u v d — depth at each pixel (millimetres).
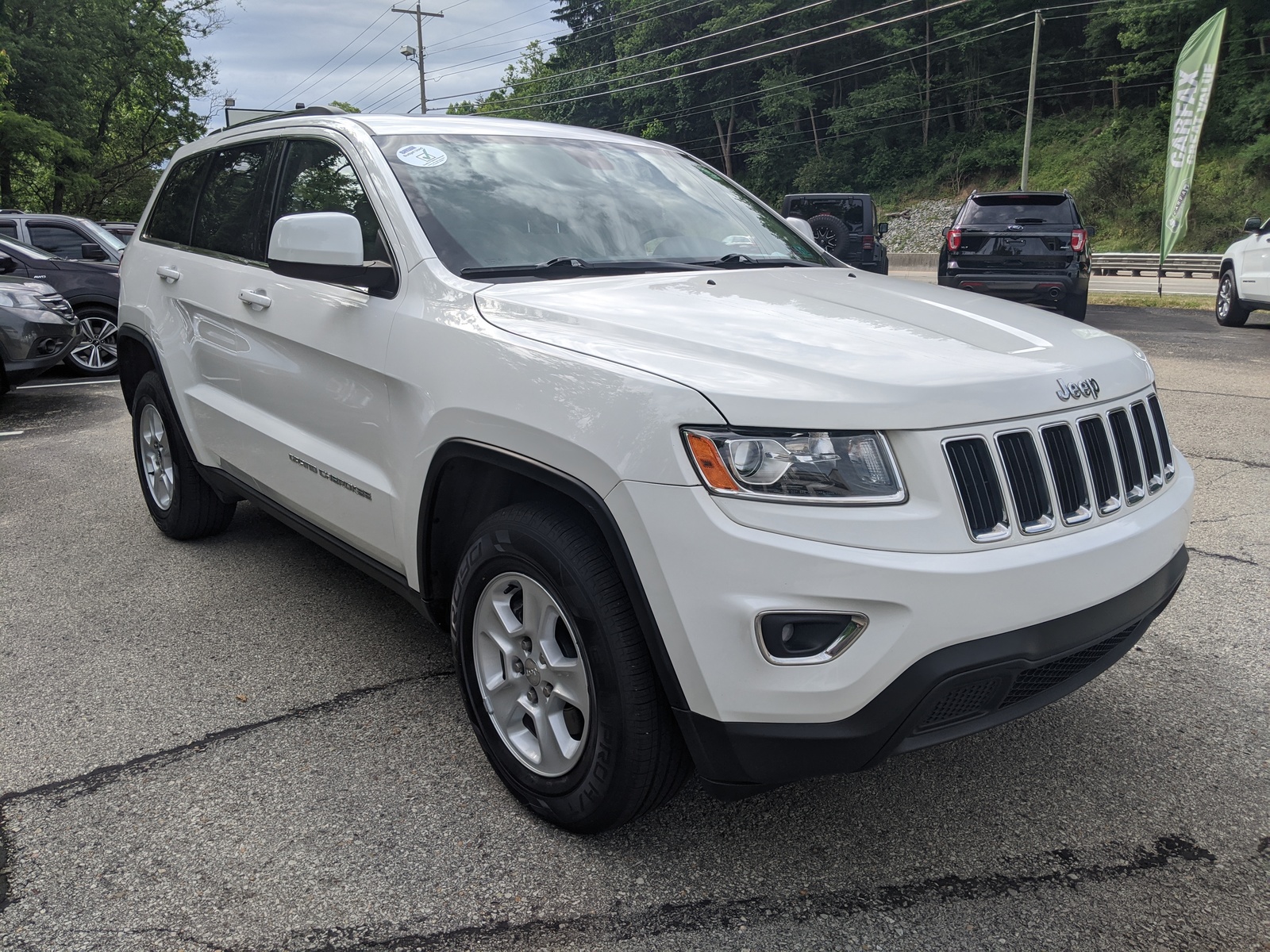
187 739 3000
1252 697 3230
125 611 3988
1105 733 3027
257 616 3941
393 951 2109
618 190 3557
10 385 8398
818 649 2053
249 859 2416
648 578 2113
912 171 63531
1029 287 12492
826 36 66250
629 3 74500
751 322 2488
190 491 4586
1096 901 2266
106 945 2119
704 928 2180
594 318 2514
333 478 3211
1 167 32469
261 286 3623
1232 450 6523
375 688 3334
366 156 3254
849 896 2289
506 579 2520
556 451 2285
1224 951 2104
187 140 42094
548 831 2539
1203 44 19828
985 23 61438
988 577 2053
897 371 2170
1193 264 27984
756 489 2043
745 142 72625
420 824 2566
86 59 34969
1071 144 57875
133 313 4711
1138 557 2369
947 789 2740
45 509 5457
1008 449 2188
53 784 2748
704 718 2123
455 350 2643
